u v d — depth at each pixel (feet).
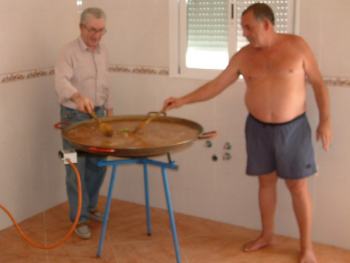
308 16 10.46
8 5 11.55
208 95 10.61
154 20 12.44
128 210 13.30
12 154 12.14
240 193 12.16
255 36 9.61
